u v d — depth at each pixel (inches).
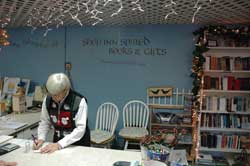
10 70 166.7
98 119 152.0
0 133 102.0
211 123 143.8
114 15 122.3
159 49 150.9
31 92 160.9
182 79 150.6
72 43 159.2
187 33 147.6
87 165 63.9
